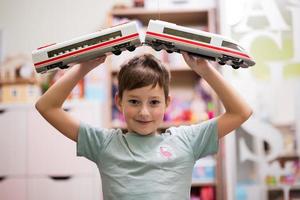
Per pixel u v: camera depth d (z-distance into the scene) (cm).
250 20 165
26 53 202
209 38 79
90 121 172
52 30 204
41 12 204
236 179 163
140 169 81
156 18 193
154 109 85
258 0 165
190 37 79
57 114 85
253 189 163
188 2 197
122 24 79
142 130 85
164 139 88
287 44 165
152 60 89
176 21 200
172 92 203
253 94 164
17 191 173
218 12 173
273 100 164
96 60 86
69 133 87
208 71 86
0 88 191
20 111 176
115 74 187
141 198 78
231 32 164
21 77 195
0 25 204
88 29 203
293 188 162
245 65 82
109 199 81
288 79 164
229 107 86
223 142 166
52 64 79
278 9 166
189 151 86
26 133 175
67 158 173
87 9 204
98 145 87
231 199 162
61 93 85
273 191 163
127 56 179
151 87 84
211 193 175
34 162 174
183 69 182
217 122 87
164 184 80
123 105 87
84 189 171
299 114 163
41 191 172
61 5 204
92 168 172
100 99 184
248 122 164
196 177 174
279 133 164
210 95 181
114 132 90
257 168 163
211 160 175
